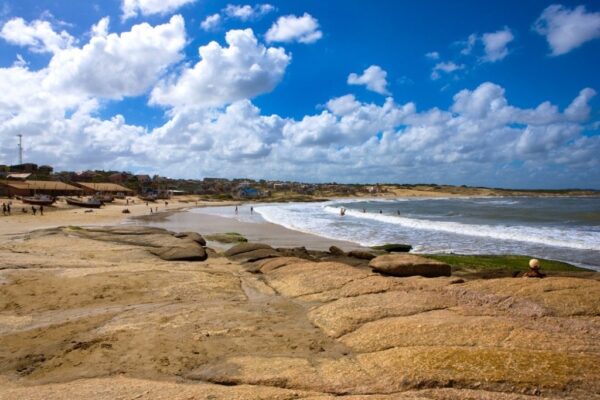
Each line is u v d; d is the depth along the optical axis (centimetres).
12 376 802
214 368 795
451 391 665
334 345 898
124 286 1484
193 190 18112
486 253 3028
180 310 1177
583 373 680
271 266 1861
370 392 681
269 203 14675
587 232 4262
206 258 2398
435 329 871
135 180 17025
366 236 4194
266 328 1012
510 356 733
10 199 8725
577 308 953
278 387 710
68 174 15812
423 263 1720
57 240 2883
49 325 1077
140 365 818
